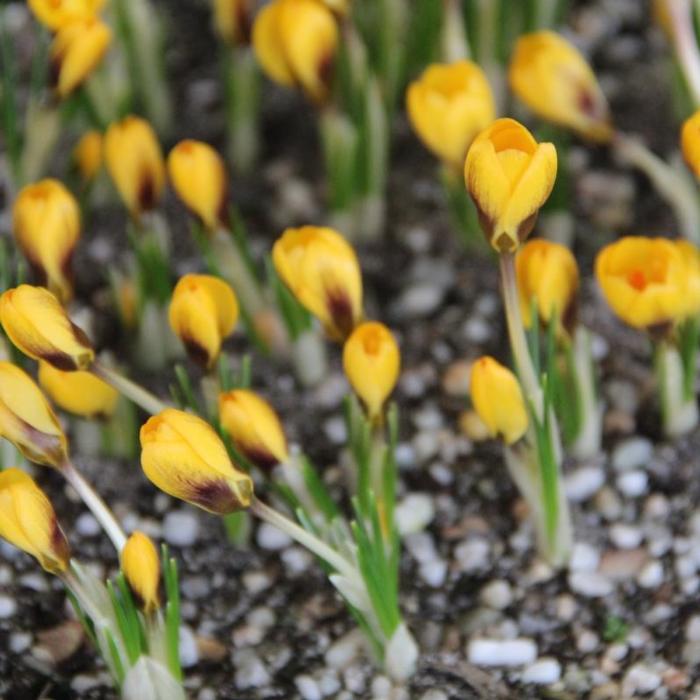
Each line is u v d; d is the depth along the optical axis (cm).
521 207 99
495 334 114
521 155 99
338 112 114
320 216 117
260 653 108
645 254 104
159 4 123
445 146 106
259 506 102
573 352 107
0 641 107
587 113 110
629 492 110
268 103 120
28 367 111
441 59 117
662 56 120
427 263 116
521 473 107
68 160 118
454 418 112
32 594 108
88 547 110
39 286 106
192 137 119
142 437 100
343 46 112
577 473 110
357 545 104
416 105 106
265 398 113
